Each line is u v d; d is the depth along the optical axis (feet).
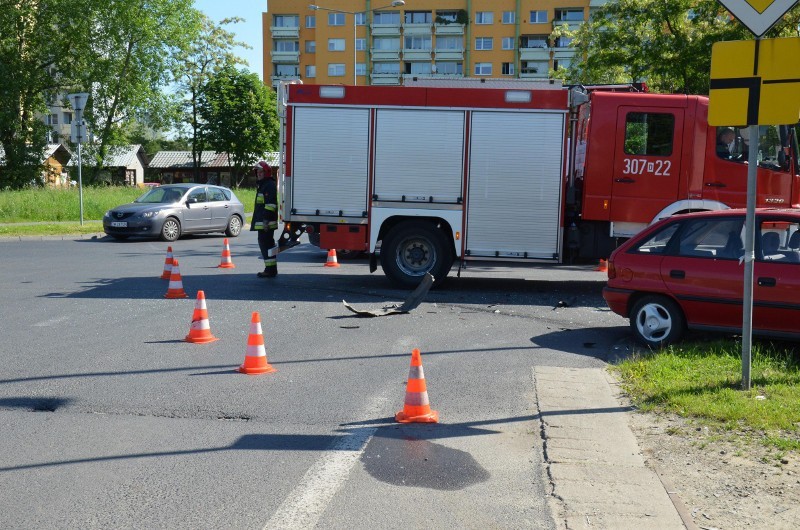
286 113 40.04
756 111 18.97
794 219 25.30
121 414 18.84
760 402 18.69
